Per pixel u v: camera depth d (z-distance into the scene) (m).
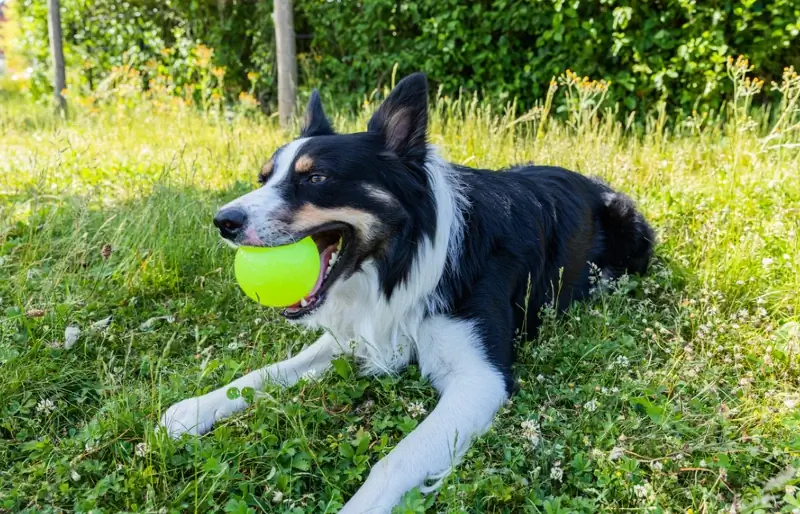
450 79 1.76
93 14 2.38
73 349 0.67
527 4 1.63
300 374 0.64
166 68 2.23
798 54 1.51
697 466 0.50
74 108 2.05
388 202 0.61
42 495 0.47
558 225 0.78
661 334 0.70
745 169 1.13
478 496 0.47
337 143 0.62
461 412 0.55
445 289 0.63
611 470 0.49
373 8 1.82
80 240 0.90
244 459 0.51
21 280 0.78
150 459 0.49
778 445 0.52
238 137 1.50
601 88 1.37
